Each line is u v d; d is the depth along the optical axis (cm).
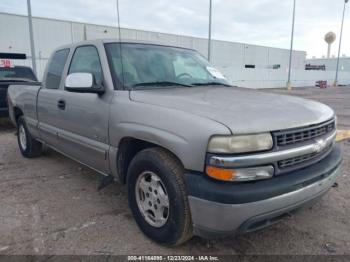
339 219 332
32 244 285
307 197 250
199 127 231
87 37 2834
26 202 373
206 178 229
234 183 223
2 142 700
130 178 299
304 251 276
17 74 896
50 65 465
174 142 243
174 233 259
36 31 2583
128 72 336
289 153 238
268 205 225
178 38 3484
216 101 277
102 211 350
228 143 220
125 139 303
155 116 265
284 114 254
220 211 221
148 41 397
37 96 475
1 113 805
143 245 283
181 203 248
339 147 320
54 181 443
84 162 387
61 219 331
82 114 359
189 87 346
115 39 371
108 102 319
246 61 4484
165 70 363
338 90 3347
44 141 489
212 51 3956
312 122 260
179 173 251
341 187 416
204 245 284
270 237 297
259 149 227
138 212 298
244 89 364
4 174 473
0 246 282
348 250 278
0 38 2434
